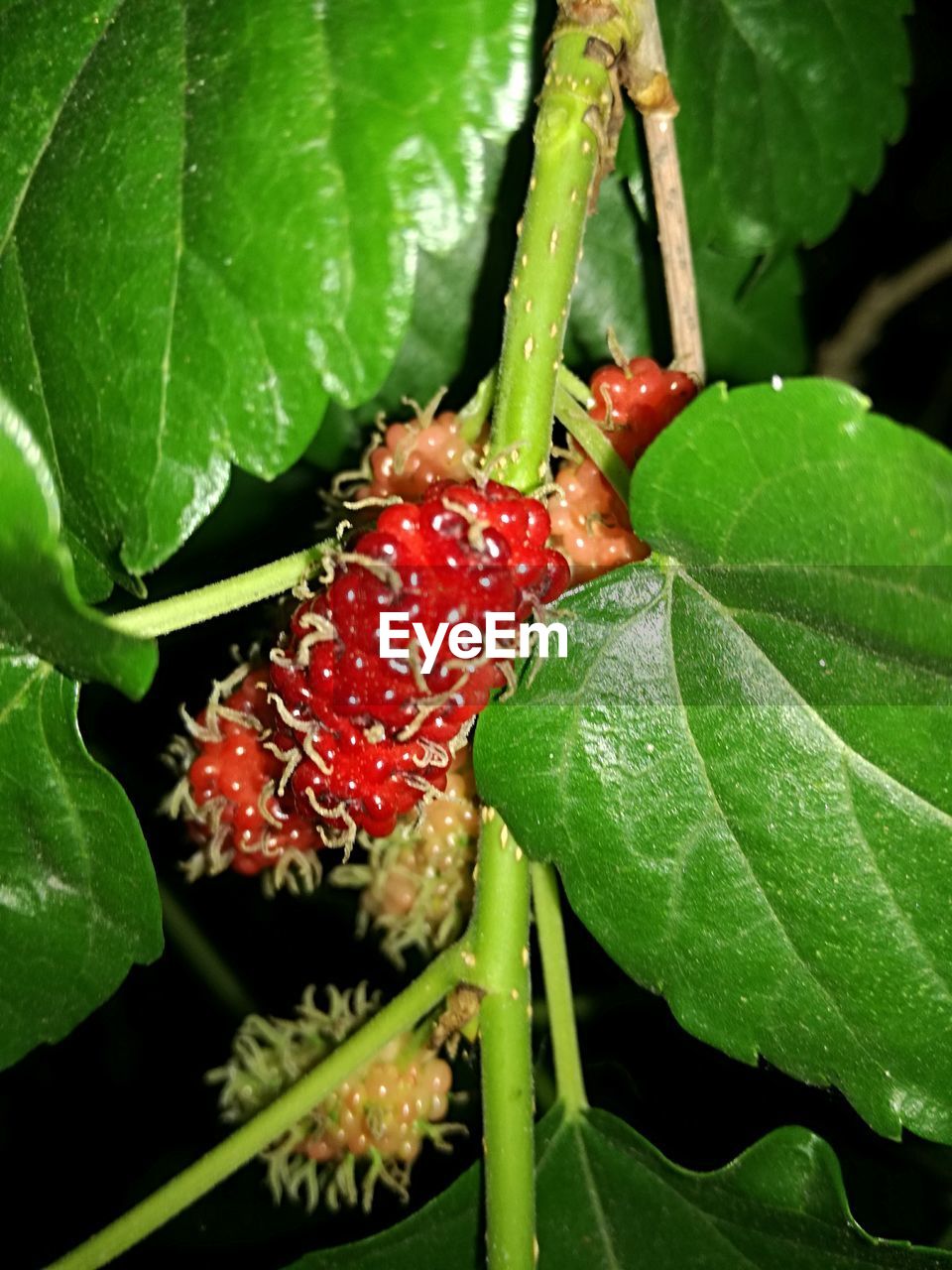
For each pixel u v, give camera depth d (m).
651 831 0.11
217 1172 0.12
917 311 0.22
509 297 0.11
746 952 0.11
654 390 0.13
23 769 0.12
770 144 0.15
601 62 0.11
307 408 0.11
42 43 0.11
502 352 0.11
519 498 0.10
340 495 0.13
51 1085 0.23
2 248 0.11
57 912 0.12
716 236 0.15
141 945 0.12
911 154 0.20
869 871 0.11
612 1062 0.17
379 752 0.10
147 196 0.11
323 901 0.22
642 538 0.11
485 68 0.11
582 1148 0.13
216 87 0.11
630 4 0.11
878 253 0.21
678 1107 0.18
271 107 0.11
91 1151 0.23
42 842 0.12
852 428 0.09
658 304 0.17
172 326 0.11
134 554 0.11
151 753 0.21
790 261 0.18
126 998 0.23
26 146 0.11
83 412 0.11
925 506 0.09
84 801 0.12
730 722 0.11
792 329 0.18
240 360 0.11
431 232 0.11
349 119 0.11
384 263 0.11
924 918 0.11
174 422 0.11
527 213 0.11
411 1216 0.13
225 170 0.11
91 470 0.11
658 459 0.10
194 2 0.11
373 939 0.22
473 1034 0.12
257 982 0.22
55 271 0.11
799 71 0.15
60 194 0.11
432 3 0.11
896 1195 0.17
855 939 0.11
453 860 0.14
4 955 0.12
